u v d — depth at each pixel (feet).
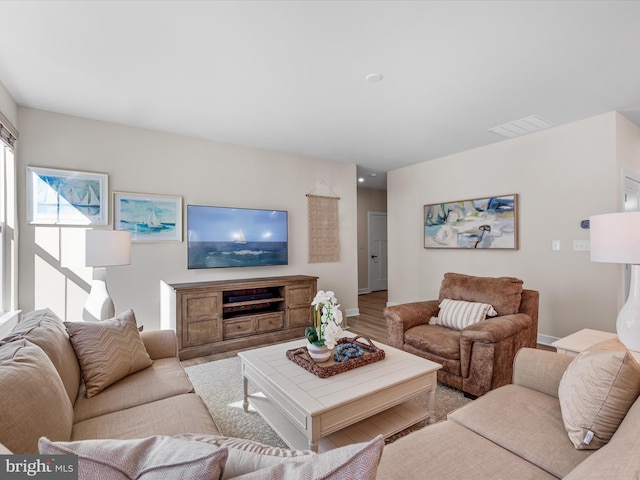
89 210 10.82
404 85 8.87
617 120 10.80
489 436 4.24
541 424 4.40
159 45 7.07
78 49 7.19
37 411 3.49
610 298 10.91
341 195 17.04
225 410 7.56
